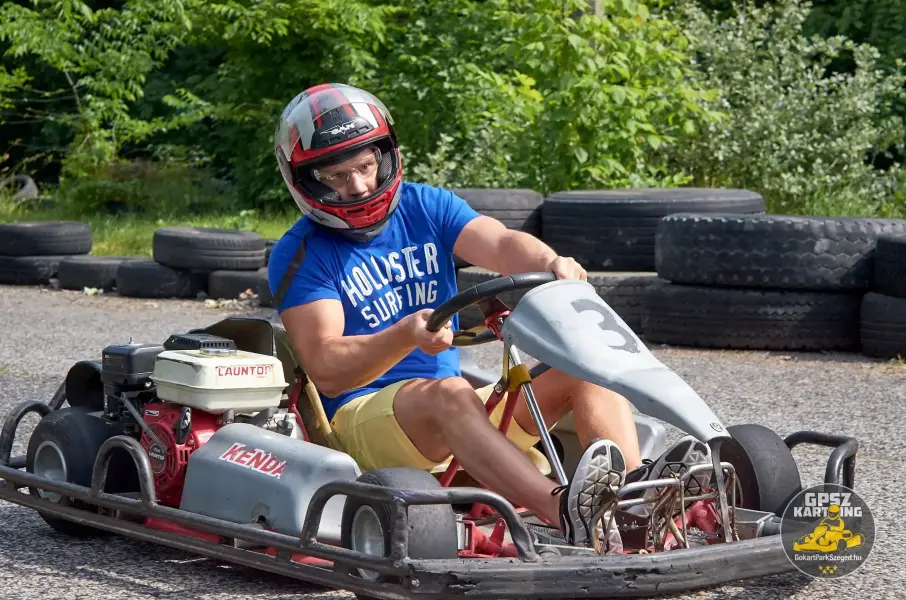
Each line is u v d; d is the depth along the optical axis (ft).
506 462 29.53
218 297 94.53
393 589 26.30
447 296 35.58
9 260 104.01
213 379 33.27
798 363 68.28
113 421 36.58
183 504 32.68
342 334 33.53
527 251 34.09
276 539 28.99
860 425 52.75
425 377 34.14
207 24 147.23
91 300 95.20
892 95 134.41
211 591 31.09
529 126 105.81
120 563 33.94
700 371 65.77
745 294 72.02
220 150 166.09
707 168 113.80
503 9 109.70
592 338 30.19
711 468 28.60
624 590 26.18
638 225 80.18
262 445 31.76
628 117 101.55
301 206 34.06
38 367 66.39
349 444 33.37
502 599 25.86
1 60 180.86
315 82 147.13
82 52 158.40
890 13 145.48
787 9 119.85
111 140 162.91
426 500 26.37
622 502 28.66
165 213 146.51
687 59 114.11
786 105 114.11
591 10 102.68
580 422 31.35
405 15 145.48
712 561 27.17
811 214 109.60
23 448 47.85
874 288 70.79
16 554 34.96
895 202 111.86
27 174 181.88
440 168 112.88
